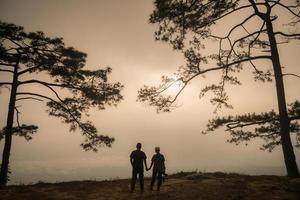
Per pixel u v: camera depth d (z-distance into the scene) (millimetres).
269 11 15078
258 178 13461
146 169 12000
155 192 11695
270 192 10867
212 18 15406
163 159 12102
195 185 12320
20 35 18234
